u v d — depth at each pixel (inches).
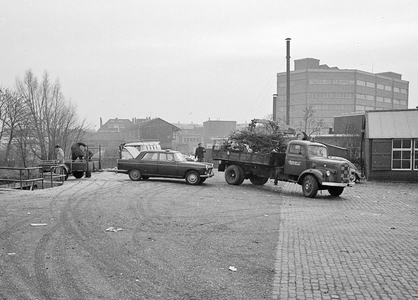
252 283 237.0
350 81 3882.9
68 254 281.7
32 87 1381.6
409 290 230.1
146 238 335.9
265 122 807.7
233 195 646.5
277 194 690.2
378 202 619.2
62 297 207.6
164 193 634.8
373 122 999.0
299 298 216.2
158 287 225.8
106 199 548.4
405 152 964.6
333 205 579.2
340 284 238.4
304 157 685.9
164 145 3152.1
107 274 244.1
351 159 1164.5
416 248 326.3
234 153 788.0
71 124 1508.4
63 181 781.9
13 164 1268.5
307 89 3806.6
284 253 303.4
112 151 2237.9
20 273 240.8
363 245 334.3
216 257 288.0
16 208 459.5
